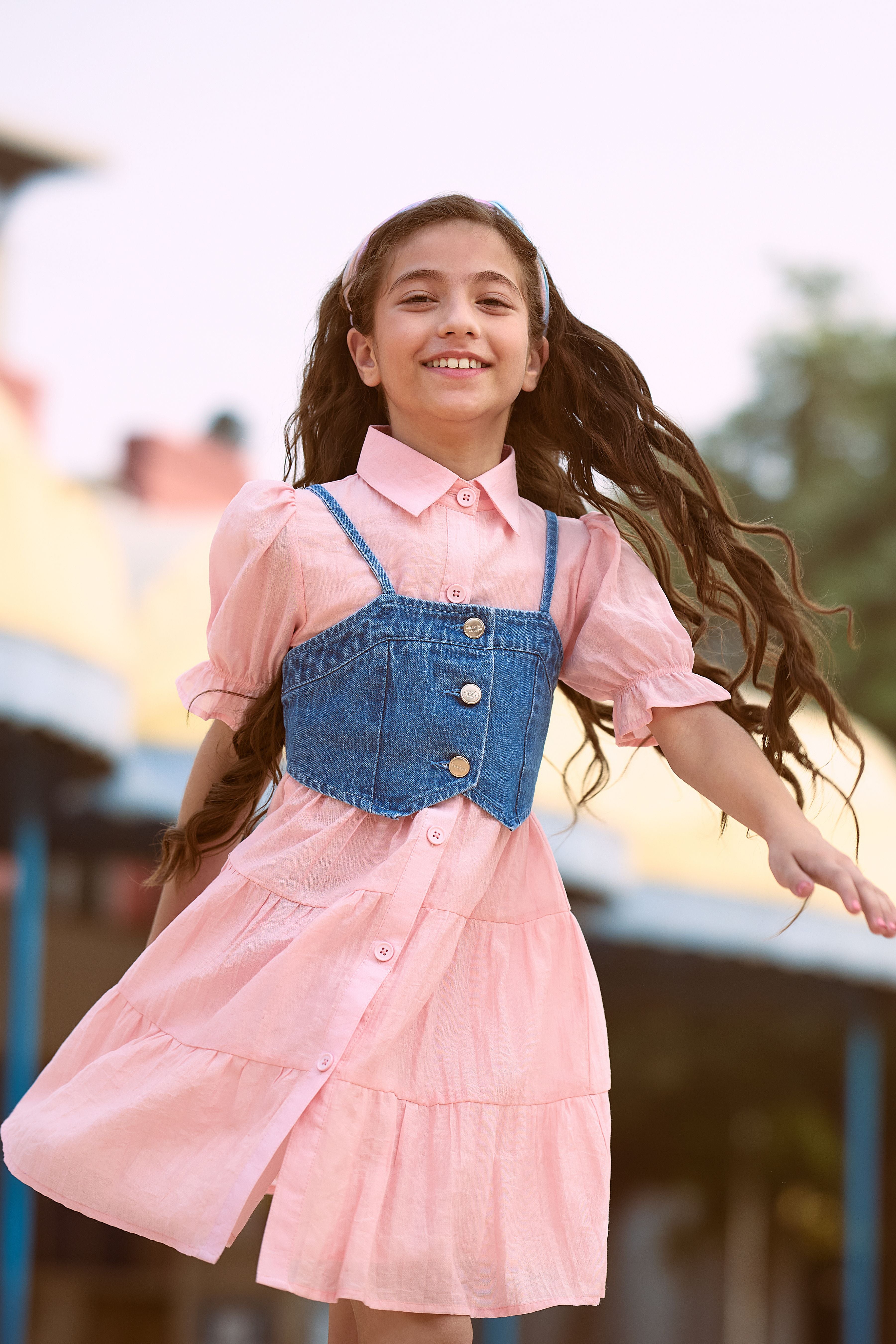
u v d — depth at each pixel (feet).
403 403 7.20
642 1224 72.79
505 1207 6.66
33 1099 7.09
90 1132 6.66
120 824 28.45
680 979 35.45
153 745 24.54
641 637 7.13
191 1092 6.58
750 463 60.75
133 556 26.50
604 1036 7.22
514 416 8.17
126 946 43.98
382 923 6.63
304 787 7.03
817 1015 50.93
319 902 6.78
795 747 7.88
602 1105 7.11
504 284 7.18
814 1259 65.10
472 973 6.89
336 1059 6.39
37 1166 6.73
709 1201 60.18
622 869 27.40
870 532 55.77
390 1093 6.50
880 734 51.11
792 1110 56.03
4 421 24.47
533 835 7.19
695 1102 55.62
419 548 7.04
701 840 28.78
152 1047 6.82
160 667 25.08
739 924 29.01
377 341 7.32
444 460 7.28
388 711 6.86
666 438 8.08
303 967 6.62
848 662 50.85
